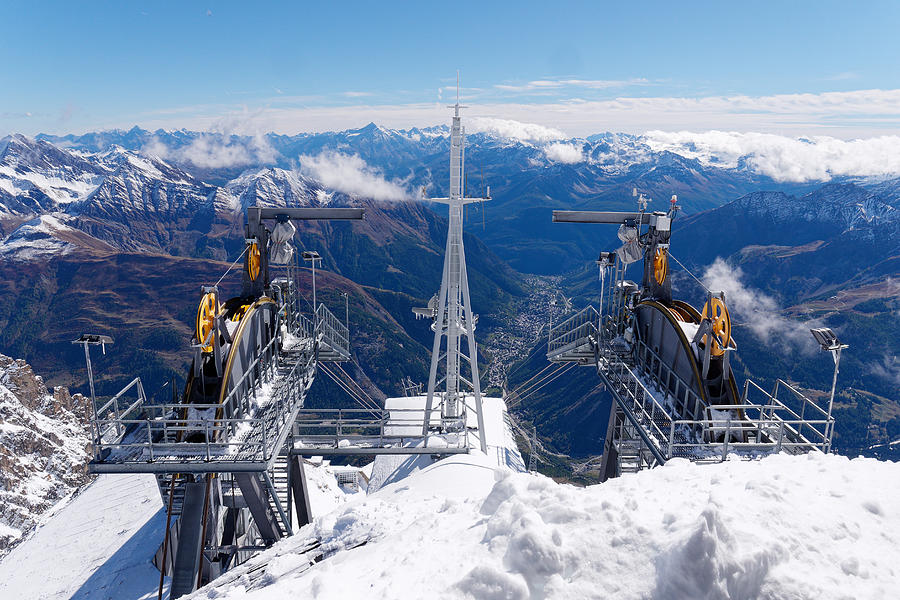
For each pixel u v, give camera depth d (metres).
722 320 20.56
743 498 9.75
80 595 32.34
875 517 9.33
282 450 29.50
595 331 31.91
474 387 35.97
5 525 122.38
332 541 14.87
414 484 24.61
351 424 30.70
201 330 20.42
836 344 17.70
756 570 7.61
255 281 28.69
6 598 35.78
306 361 31.88
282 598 10.69
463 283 35.97
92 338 18.73
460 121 34.19
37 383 171.50
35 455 147.38
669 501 10.24
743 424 20.31
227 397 21.73
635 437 28.58
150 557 34.22
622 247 29.97
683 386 23.12
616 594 7.88
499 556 9.35
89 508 48.53
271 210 28.64
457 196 34.94
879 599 7.35
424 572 9.76
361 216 28.94
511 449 38.69
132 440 20.88
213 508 24.25
